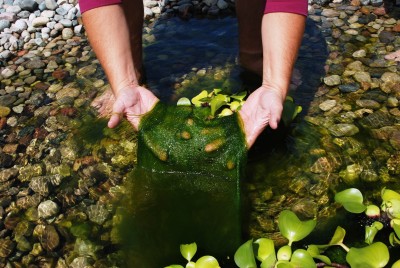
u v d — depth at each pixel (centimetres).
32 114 242
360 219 179
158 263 173
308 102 230
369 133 212
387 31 273
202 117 201
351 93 234
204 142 192
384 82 238
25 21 309
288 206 187
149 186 198
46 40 300
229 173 192
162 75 257
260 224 181
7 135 231
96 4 191
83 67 271
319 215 183
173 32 293
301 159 203
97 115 236
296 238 168
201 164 194
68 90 254
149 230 183
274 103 177
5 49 292
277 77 185
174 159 195
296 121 220
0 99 253
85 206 195
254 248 166
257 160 204
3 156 220
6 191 205
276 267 158
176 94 243
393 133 211
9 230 189
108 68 197
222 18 301
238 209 186
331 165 200
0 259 179
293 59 188
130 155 213
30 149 222
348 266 162
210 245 176
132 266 173
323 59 257
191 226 183
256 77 249
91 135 225
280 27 186
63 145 222
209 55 270
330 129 215
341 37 272
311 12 297
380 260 156
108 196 198
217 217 185
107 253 178
